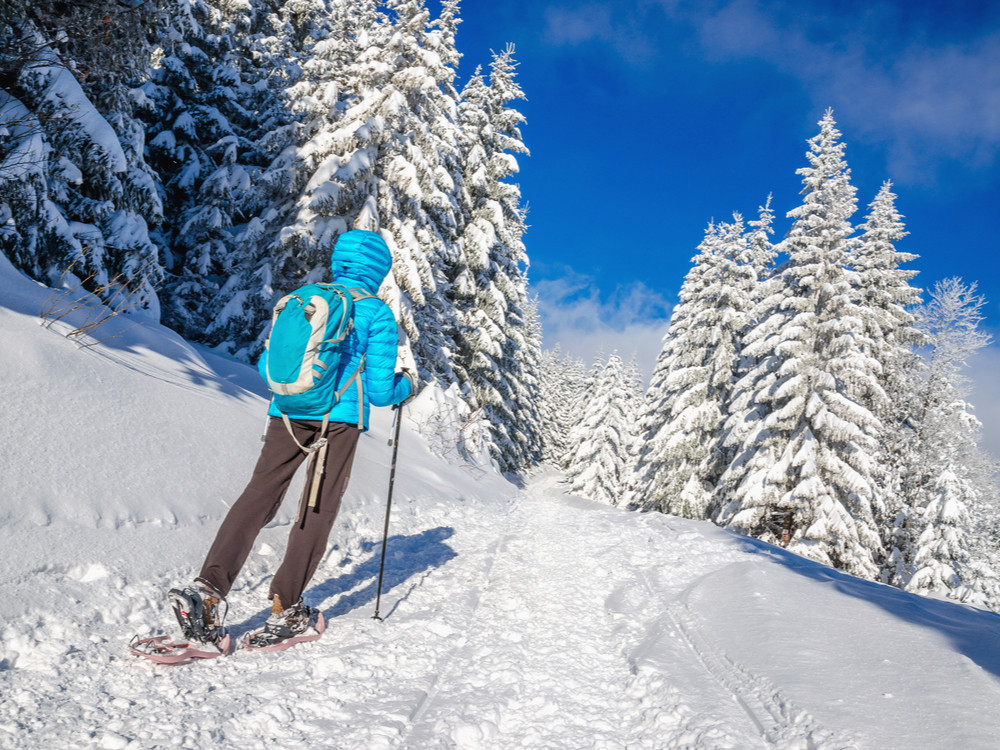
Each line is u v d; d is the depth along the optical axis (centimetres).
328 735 175
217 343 1376
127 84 902
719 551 518
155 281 895
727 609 316
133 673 199
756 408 1919
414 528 562
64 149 688
